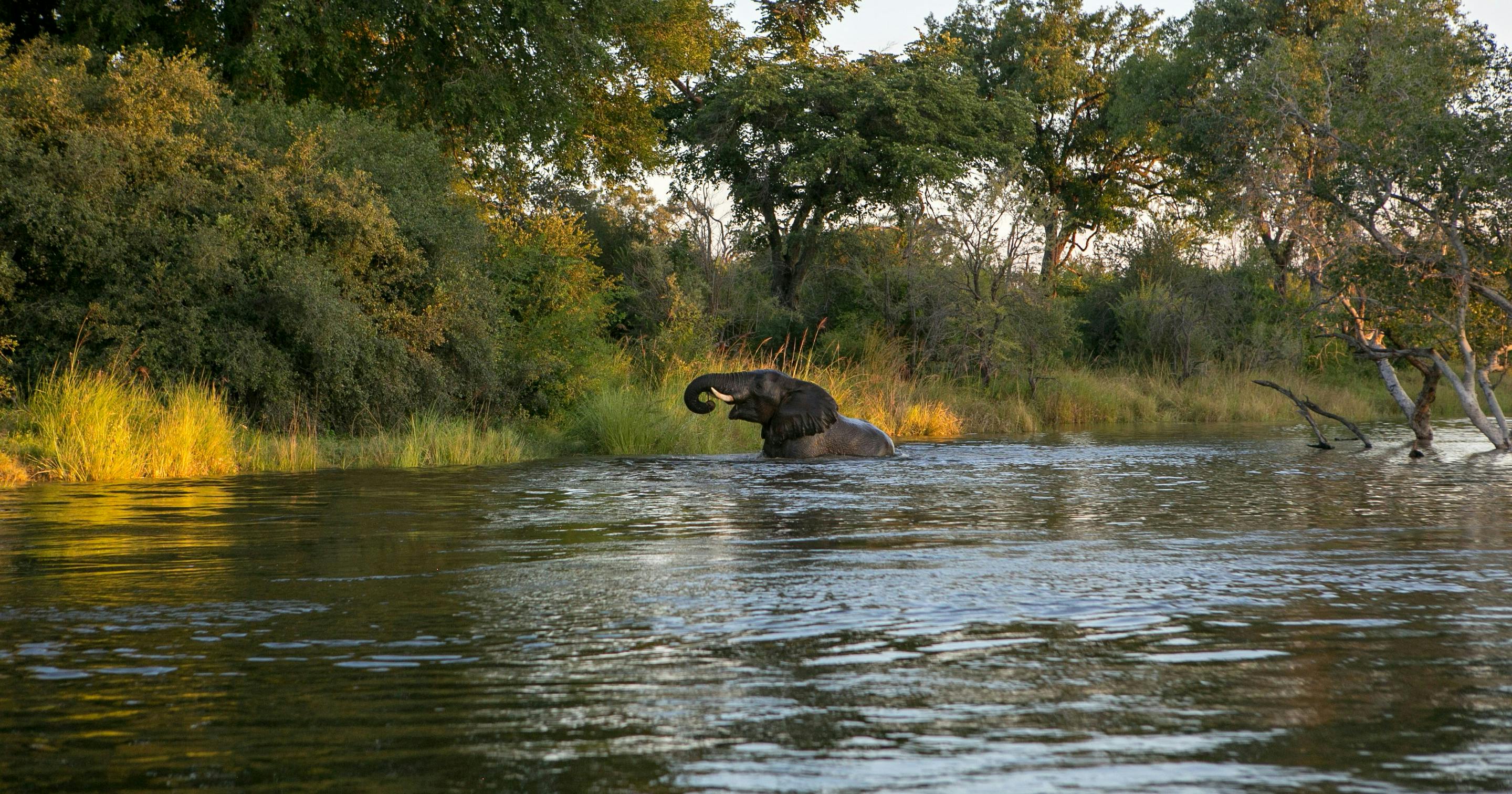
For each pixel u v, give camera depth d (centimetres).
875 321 4903
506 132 3888
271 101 3070
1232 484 1731
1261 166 2894
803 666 637
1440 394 5038
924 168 5209
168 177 2612
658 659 654
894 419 3588
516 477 1927
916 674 621
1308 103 2945
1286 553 1026
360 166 2981
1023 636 705
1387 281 2481
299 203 2755
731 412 2347
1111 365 5328
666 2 4359
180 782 470
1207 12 6003
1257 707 560
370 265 2920
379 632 727
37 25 3353
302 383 2691
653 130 4803
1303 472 1950
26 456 1980
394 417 2825
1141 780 463
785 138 5422
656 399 3062
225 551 1074
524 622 752
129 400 2211
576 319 3344
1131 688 592
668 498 1548
